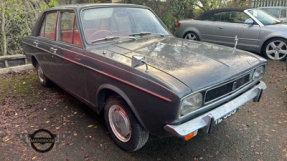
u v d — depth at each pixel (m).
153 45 3.03
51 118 3.49
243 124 3.28
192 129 2.05
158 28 3.78
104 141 2.92
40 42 4.10
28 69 6.11
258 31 6.39
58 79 3.76
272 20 6.73
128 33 3.36
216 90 2.24
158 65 2.32
